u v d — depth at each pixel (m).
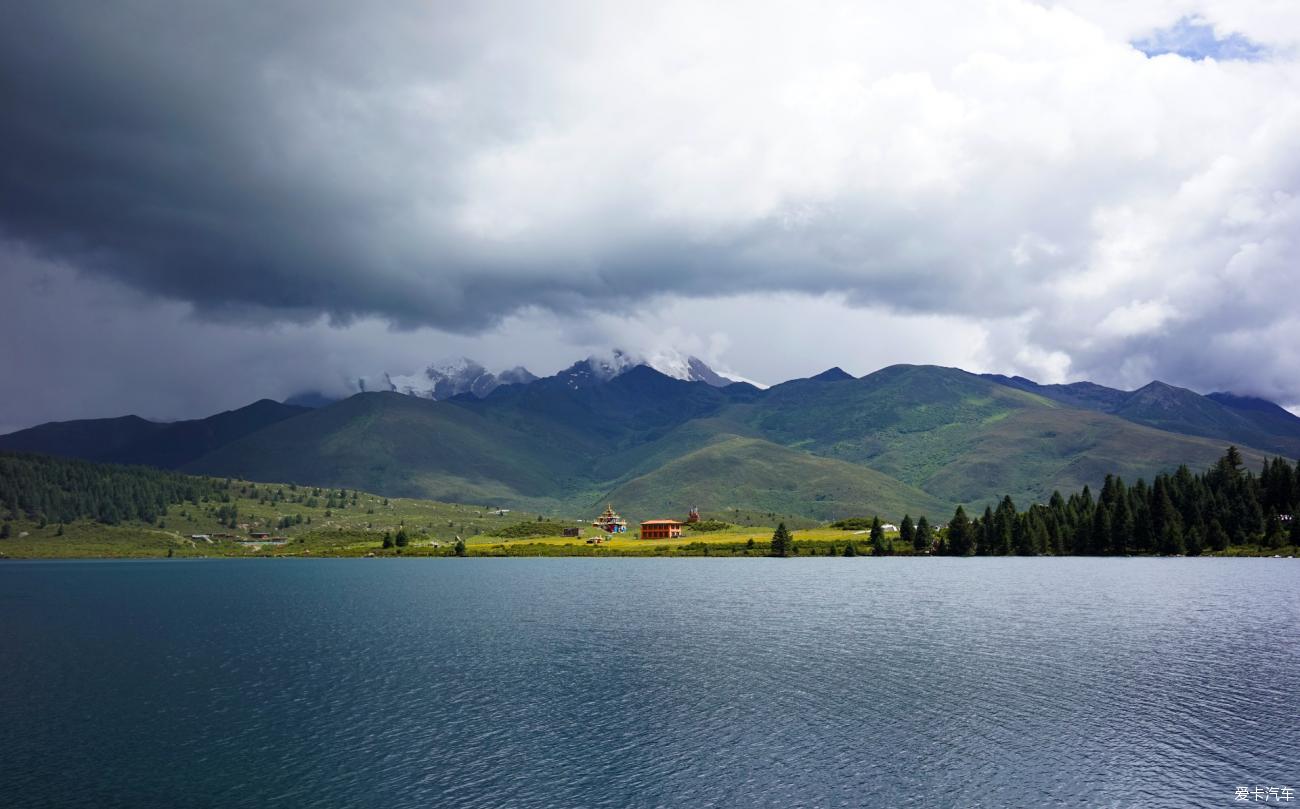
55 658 100.00
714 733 66.06
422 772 57.34
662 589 187.88
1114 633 113.81
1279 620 125.50
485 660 97.25
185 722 69.50
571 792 53.69
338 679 86.50
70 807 51.34
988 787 54.62
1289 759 59.78
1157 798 52.94
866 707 73.69
